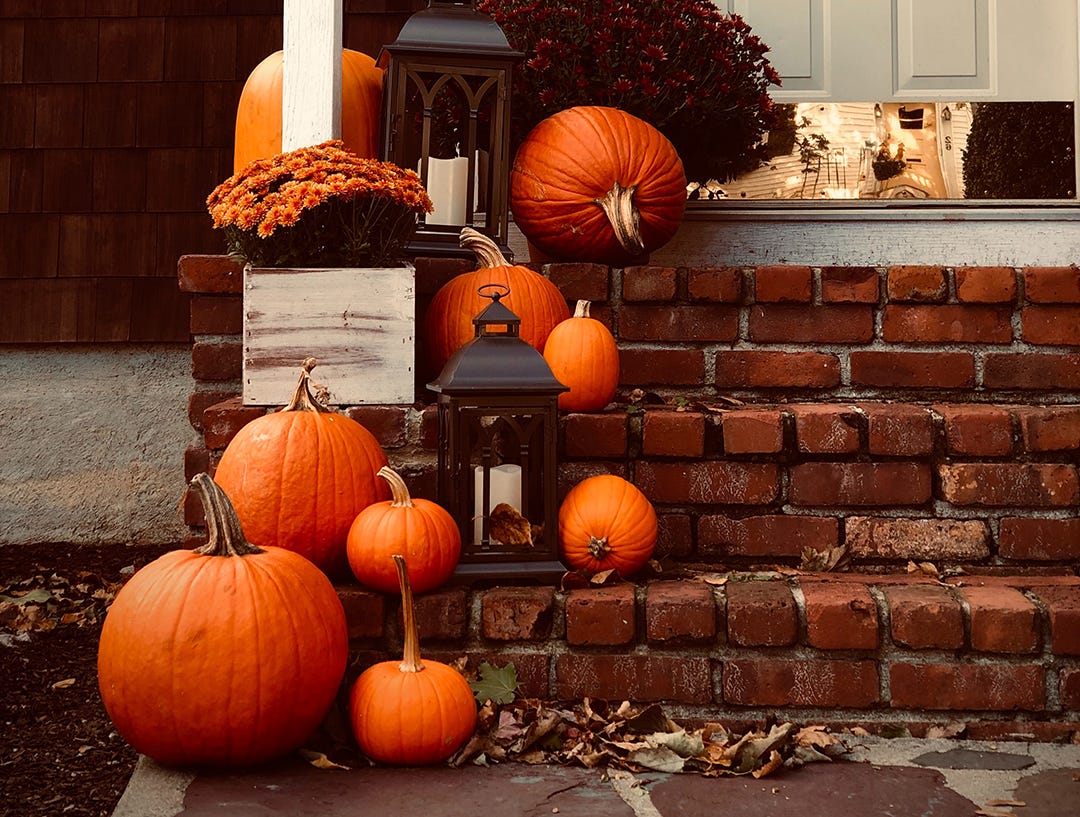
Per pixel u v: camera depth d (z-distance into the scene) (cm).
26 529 418
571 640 210
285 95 277
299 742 189
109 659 183
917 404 264
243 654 179
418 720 184
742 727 208
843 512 245
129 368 418
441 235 286
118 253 411
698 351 275
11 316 411
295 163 244
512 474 230
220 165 411
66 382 418
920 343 273
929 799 174
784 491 245
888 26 358
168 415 418
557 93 303
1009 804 172
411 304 249
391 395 249
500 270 264
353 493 224
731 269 276
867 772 187
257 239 244
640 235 285
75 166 412
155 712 178
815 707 209
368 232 246
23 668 271
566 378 247
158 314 410
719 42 313
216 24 412
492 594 213
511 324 227
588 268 278
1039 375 266
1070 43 356
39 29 414
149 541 418
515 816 166
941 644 207
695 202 327
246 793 175
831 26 359
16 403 418
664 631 209
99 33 414
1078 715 206
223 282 271
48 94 414
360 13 403
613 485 229
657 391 276
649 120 308
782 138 360
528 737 191
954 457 244
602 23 304
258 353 245
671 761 187
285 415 227
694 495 245
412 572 209
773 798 174
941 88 358
